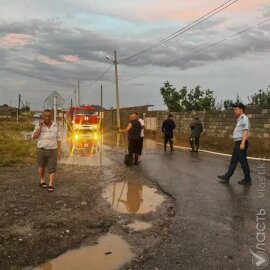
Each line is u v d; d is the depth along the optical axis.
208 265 5.06
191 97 41.84
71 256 5.44
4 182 10.53
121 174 12.30
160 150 20.88
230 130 25.22
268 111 20.62
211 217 7.26
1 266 5.10
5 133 32.34
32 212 7.51
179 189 9.89
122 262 5.23
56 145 9.60
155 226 6.76
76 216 7.29
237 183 10.68
